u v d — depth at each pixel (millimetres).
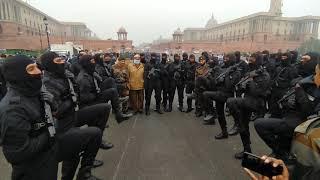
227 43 71438
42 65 3498
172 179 4191
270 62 9039
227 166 4668
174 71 8781
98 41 67875
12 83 2402
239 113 4953
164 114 8625
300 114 3504
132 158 5012
